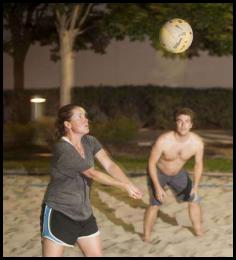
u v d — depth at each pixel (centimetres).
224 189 1023
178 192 689
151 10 1511
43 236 452
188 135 658
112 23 1555
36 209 873
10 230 745
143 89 2445
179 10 1471
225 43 1638
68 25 1656
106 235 714
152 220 681
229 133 2222
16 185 1073
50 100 2369
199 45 1850
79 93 2434
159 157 655
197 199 693
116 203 910
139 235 714
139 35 1566
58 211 447
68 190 449
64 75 1638
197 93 2444
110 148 1595
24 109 2284
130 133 1647
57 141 455
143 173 1202
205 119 2455
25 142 1688
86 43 2075
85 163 445
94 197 952
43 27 1984
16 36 1994
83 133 457
